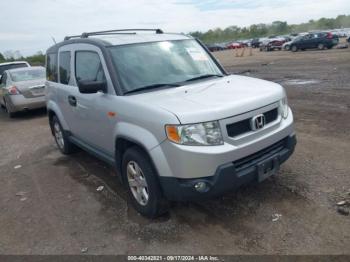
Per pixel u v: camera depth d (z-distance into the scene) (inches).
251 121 137.9
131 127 147.4
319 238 130.8
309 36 1258.0
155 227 148.8
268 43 1587.1
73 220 162.6
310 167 191.2
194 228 145.2
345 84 435.8
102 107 168.4
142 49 179.5
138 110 143.1
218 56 1571.1
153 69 173.0
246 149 134.3
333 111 304.7
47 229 157.2
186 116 127.5
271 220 145.0
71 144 244.8
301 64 759.1
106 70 167.5
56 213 171.0
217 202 162.7
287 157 156.6
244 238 135.4
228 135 131.5
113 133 163.5
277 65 795.4
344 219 140.8
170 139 129.3
